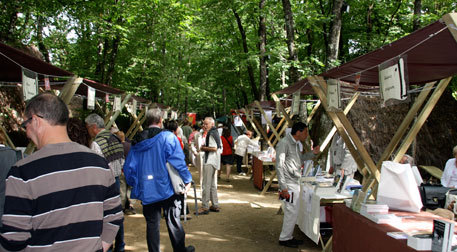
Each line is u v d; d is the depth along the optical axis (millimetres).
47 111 1649
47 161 1559
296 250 4707
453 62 3418
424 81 4488
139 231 5480
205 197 6582
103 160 1769
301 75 8734
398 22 13359
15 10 8625
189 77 20062
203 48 19531
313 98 11258
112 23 10867
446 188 3871
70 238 1513
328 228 4957
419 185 4215
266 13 12688
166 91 21719
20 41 9789
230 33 17266
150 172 3631
